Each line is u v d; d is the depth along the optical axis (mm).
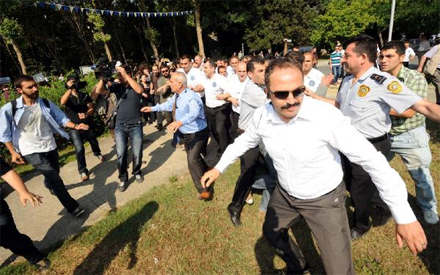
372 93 2115
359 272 2270
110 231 3039
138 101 3922
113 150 5680
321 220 1703
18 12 20109
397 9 17609
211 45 31281
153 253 2689
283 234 1973
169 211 3291
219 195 3539
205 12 24719
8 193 4242
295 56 3209
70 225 3295
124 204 3615
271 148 1717
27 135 3107
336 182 1714
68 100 4363
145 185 4074
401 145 2510
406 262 2303
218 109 4547
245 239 2766
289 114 1503
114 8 23000
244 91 2852
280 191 1912
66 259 2721
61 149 6016
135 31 29078
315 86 3674
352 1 25594
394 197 1415
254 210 3180
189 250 2688
